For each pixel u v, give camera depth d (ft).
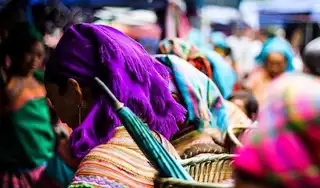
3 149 13.53
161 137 7.14
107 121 6.71
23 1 20.53
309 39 54.65
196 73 9.62
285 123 4.07
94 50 6.88
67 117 7.13
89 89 6.86
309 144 4.02
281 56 24.18
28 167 13.62
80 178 6.39
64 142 7.64
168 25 28.32
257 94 24.13
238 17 57.57
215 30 57.72
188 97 9.25
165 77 7.66
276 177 4.07
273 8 56.59
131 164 6.53
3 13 19.67
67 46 7.00
